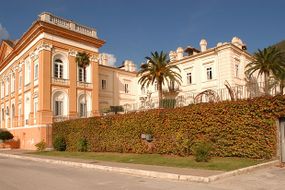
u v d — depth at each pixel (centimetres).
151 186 1072
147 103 2719
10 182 1206
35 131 3622
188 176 1185
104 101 4812
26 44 4141
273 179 1096
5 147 3928
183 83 4653
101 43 4309
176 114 1981
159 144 2062
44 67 3647
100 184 1129
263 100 1574
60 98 3812
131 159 1912
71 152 2727
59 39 3841
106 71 4916
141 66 4675
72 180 1236
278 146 1512
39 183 1166
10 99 4756
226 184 1059
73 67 3975
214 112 1777
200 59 4438
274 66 3881
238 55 4272
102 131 2577
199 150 1630
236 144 1664
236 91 1798
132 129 2291
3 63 5038
